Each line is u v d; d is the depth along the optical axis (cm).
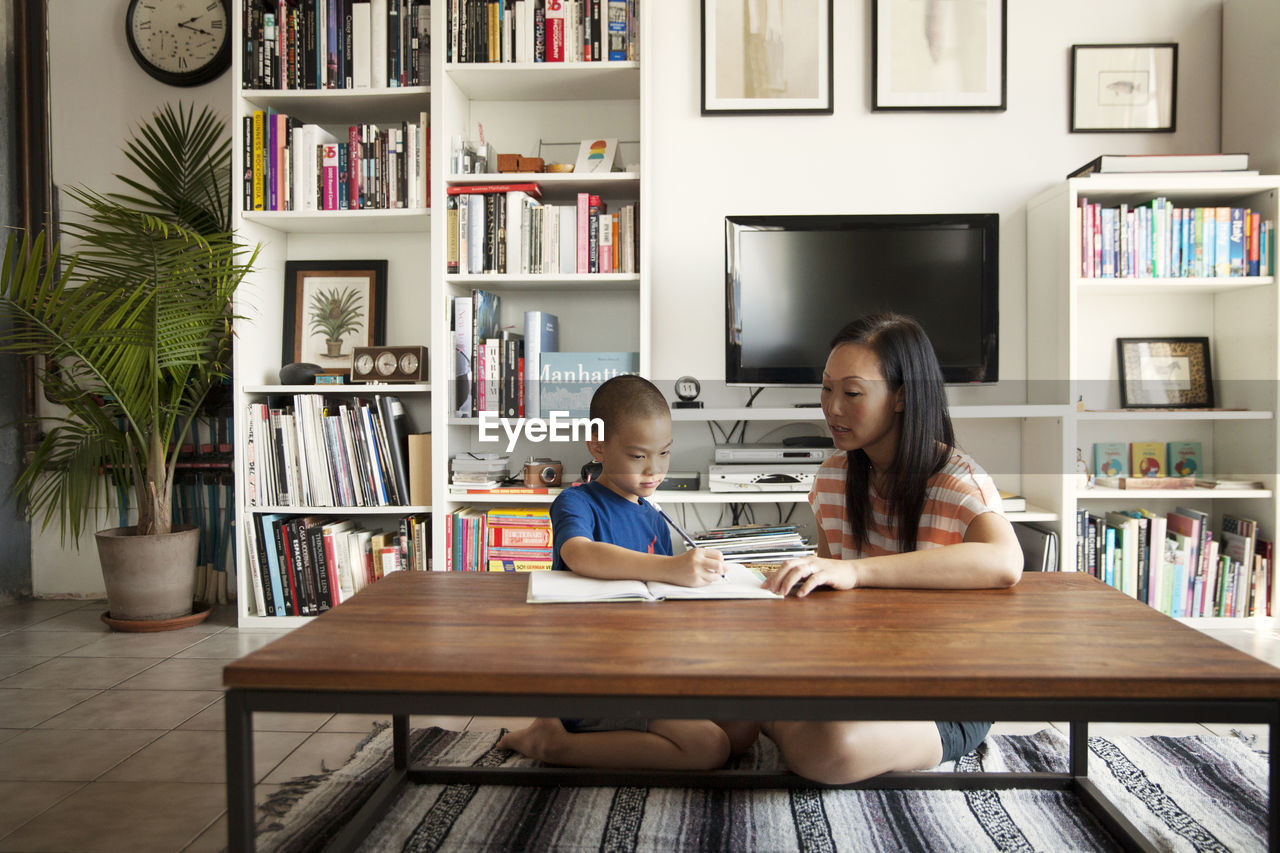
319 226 280
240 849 79
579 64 257
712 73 281
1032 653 83
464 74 262
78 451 277
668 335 285
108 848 131
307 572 264
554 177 262
